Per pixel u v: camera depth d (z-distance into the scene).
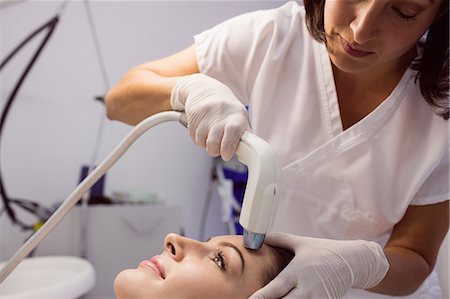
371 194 1.00
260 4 2.45
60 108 2.38
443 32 0.86
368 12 0.70
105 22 2.40
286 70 1.03
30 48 2.33
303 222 1.06
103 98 2.39
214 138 0.70
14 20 2.31
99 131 2.43
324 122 1.01
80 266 1.99
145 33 2.44
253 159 0.64
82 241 2.21
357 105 1.00
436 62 0.89
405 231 1.04
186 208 2.48
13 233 2.29
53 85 2.37
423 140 0.99
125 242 2.26
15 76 2.32
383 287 0.90
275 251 0.81
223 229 2.48
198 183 2.49
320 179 1.02
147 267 0.79
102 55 2.41
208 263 0.77
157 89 0.91
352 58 0.79
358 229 1.05
